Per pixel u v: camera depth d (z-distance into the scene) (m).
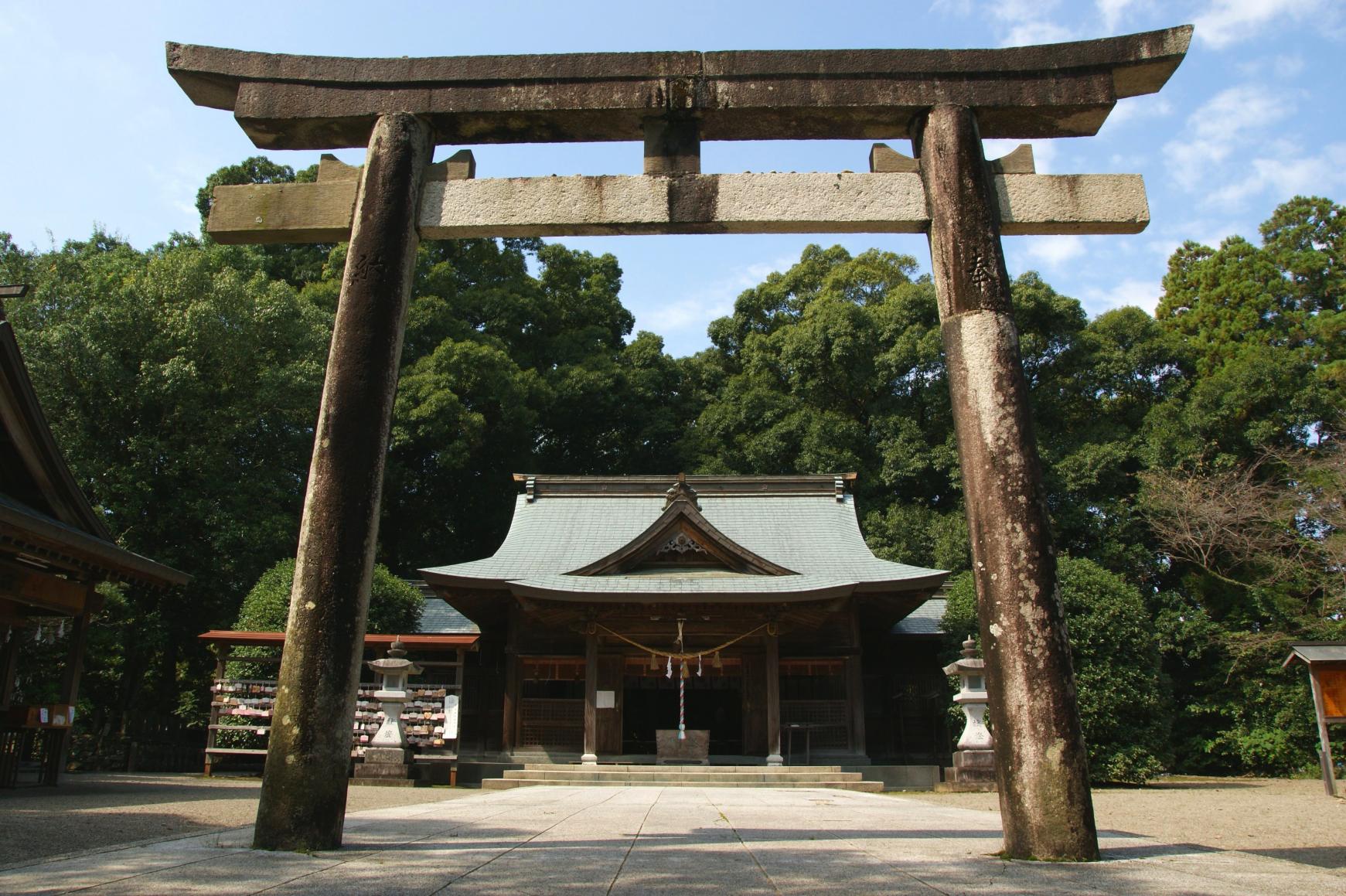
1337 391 25.48
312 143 6.44
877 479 30.27
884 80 6.15
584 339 38.56
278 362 25.56
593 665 17.53
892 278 36.53
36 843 5.37
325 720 4.79
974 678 14.84
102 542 9.83
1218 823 8.72
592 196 6.06
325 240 6.26
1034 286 31.02
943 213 5.84
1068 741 4.66
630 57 6.24
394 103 6.13
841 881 3.67
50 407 21.55
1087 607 16.59
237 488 23.09
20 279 23.34
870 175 6.10
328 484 5.16
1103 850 4.89
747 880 3.70
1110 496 26.83
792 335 32.94
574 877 3.76
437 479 31.94
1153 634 17.05
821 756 17.91
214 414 23.27
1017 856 4.53
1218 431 26.00
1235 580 23.70
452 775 15.41
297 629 4.93
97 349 21.67
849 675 18.59
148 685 24.02
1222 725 22.02
